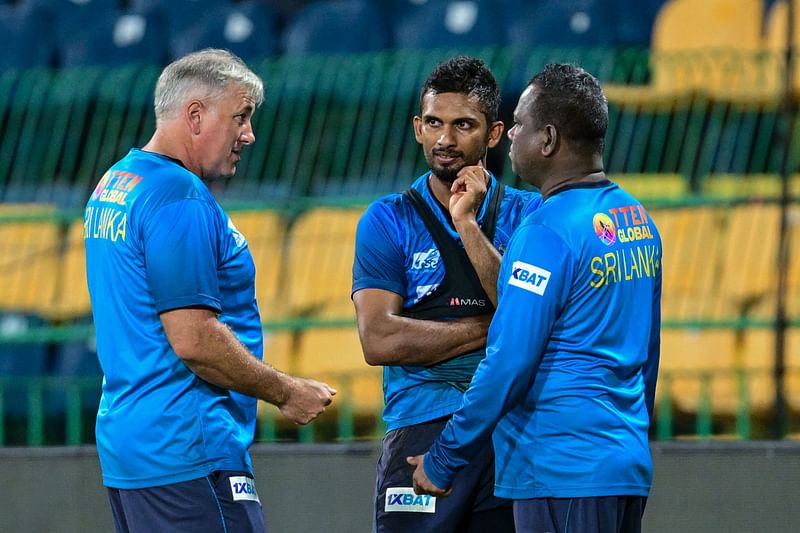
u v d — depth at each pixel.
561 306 11.45
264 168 25.62
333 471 17.27
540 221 11.52
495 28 29.59
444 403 13.42
